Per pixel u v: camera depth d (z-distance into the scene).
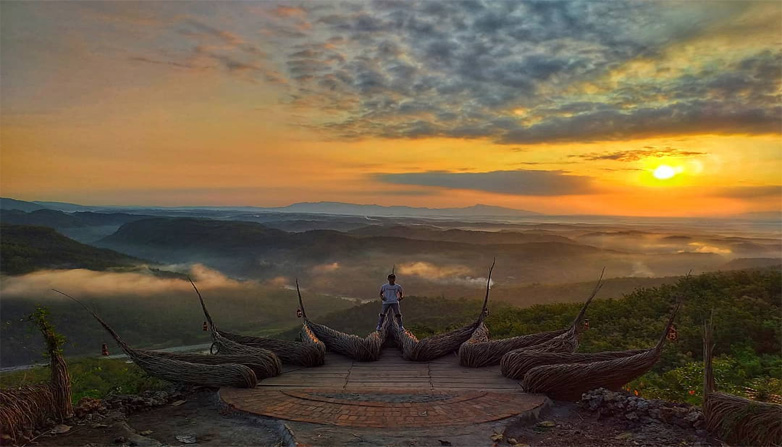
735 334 11.44
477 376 7.98
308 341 9.28
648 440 5.20
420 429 5.46
